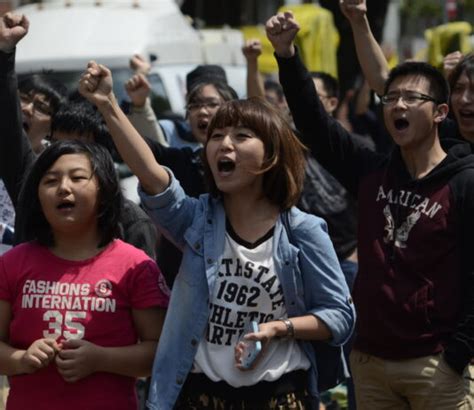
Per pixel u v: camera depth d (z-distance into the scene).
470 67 7.89
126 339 6.32
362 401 7.37
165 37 16.36
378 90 8.61
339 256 9.98
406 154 7.34
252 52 10.88
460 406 7.07
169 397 6.15
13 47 7.39
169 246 8.17
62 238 6.41
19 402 6.27
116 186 6.46
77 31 16.06
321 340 6.32
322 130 7.71
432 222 7.03
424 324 7.02
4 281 6.35
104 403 6.21
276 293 6.21
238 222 6.30
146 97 10.03
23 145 7.56
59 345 6.11
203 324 6.18
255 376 6.13
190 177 8.83
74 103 8.07
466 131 7.98
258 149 6.22
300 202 9.89
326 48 19.41
